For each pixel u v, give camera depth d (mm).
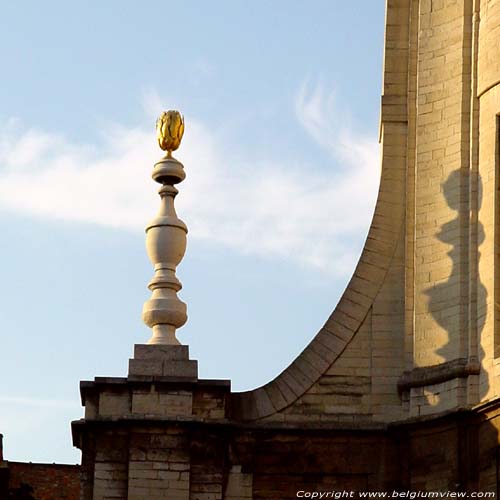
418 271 47062
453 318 46250
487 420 44906
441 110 47844
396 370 46781
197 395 46312
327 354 46969
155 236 47344
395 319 47156
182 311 46938
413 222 47562
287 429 46312
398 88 48469
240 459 46219
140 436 45875
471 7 48031
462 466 44969
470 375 45531
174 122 48062
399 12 48906
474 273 46312
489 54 47344
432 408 45844
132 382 46125
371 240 47719
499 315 45594
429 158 47688
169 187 47812
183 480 45625
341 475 46125
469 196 46875
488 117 47094
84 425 45906
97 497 45500
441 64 48094
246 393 46781
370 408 46562
